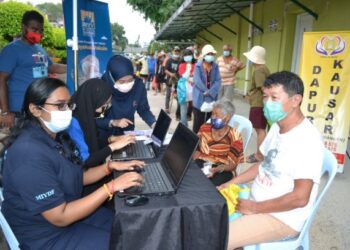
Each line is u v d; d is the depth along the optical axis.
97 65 4.33
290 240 1.92
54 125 1.72
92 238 1.74
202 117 5.18
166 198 1.65
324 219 2.99
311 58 3.96
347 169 4.22
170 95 8.52
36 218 1.63
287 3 7.48
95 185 2.33
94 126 2.50
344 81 3.83
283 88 1.75
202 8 10.23
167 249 1.58
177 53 8.29
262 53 4.56
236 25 12.11
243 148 2.97
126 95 3.04
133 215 1.52
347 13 5.33
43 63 3.42
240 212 1.92
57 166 1.68
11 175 1.54
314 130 1.78
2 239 2.48
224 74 6.54
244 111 8.45
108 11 4.47
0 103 3.13
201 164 2.82
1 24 7.61
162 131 2.68
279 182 1.86
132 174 1.78
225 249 1.68
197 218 1.60
